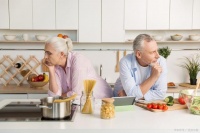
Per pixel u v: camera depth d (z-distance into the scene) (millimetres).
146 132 1274
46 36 3465
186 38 3664
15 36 3514
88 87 1570
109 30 3373
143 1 3355
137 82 2053
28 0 3334
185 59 3684
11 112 1569
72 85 1921
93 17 3363
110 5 3352
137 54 1941
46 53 1910
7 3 3332
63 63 1984
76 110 1623
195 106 1530
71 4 3354
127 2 3354
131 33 3648
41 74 3385
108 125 1321
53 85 1991
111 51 3629
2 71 3609
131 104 1645
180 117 1476
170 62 3688
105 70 3635
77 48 3625
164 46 3674
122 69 2021
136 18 3369
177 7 3377
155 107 1626
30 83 3217
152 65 1893
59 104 1413
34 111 1598
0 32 3611
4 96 3098
